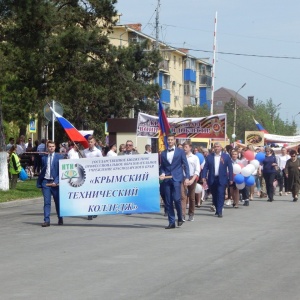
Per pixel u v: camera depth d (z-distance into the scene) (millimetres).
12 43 28547
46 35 33906
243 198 24188
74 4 36688
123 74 40406
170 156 16750
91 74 38656
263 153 28875
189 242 14062
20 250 13055
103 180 17625
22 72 36156
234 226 17234
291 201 26703
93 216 19453
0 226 17375
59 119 19859
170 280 9992
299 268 10969
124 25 73750
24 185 30719
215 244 13750
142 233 15695
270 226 17203
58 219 17797
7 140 43500
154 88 45219
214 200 20156
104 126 44031
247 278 10133
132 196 17578
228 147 25328
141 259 11883
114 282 9867
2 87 35906
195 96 98000
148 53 45938
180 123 27984
